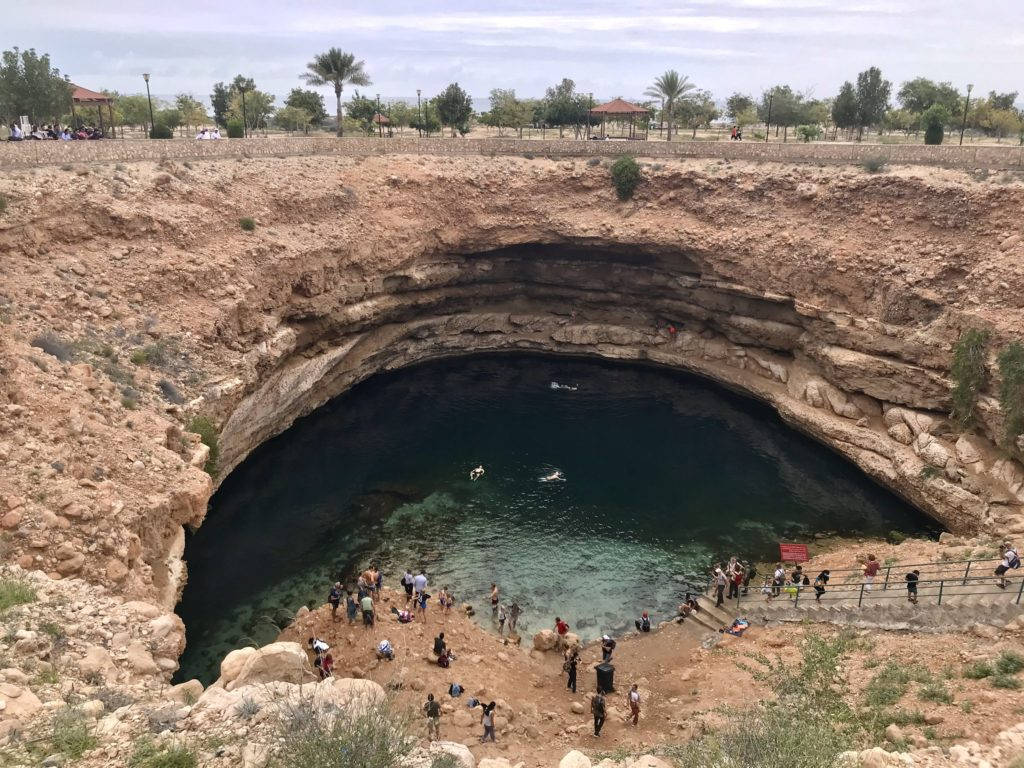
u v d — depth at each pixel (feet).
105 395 89.56
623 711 77.87
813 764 40.78
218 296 125.49
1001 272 123.65
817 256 153.07
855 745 53.36
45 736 38.83
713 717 67.92
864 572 96.73
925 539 116.88
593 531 123.03
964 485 118.32
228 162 156.87
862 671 69.10
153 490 77.77
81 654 50.42
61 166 125.49
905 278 137.49
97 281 113.50
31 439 71.97
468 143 199.72
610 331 198.08
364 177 175.83
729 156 184.44
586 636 97.09
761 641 87.20
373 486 135.03
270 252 139.54
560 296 202.08
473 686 78.59
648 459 147.64
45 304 101.86
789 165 172.76
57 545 63.31
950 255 134.00
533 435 157.58
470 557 115.34
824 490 135.13
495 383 185.16
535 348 204.03
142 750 37.78
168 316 117.60
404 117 325.83
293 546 115.75
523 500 132.05
